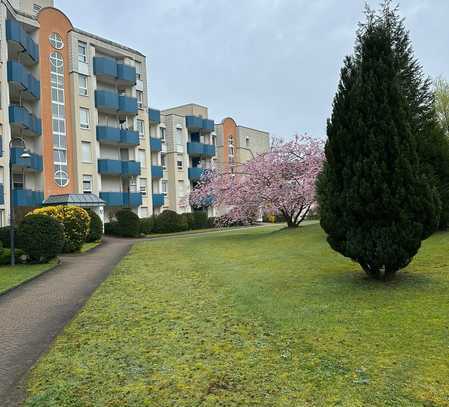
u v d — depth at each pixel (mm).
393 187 8211
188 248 19766
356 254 8688
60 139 32906
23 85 27391
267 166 25000
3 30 25938
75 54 34156
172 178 48031
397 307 6895
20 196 26844
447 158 14805
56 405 4188
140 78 41500
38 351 5887
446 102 32812
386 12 14305
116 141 36969
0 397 4445
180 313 7426
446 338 5375
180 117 49469
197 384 4480
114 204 36625
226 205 27500
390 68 8555
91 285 11047
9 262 15266
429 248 12148
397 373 4477
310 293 8312
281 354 5199
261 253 15719
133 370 4953
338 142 8898
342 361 4867
